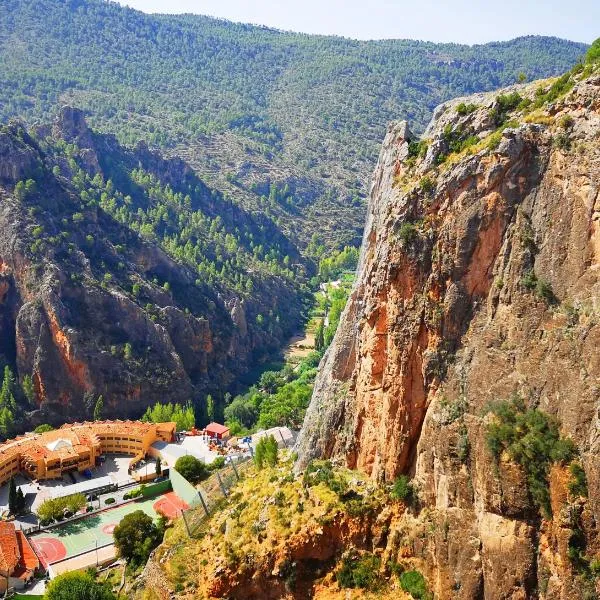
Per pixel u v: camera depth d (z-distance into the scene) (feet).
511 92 279.28
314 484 280.92
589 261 218.18
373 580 249.55
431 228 258.57
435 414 245.65
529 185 239.91
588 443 200.75
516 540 211.82
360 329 289.12
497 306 239.71
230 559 271.90
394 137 317.01
